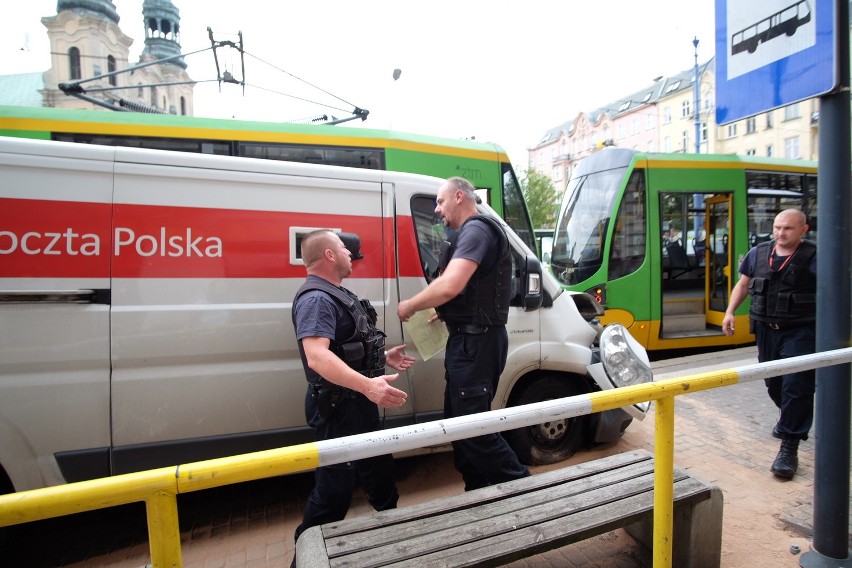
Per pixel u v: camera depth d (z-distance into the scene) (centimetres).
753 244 777
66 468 247
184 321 263
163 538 118
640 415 343
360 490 334
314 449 129
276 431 283
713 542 226
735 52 245
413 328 275
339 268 234
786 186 819
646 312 722
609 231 714
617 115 5606
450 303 246
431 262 324
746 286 383
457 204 263
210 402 270
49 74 3609
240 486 340
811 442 380
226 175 273
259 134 564
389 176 311
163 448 263
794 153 3312
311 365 201
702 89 4122
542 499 209
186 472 119
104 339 250
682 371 552
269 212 280
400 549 175
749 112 240
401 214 312
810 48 214
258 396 279
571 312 357
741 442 385
